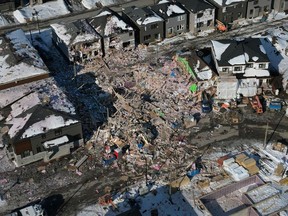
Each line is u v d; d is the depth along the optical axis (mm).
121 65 76188
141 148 58219
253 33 84625
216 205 51750
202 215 50156
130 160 57000
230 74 67375
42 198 52375
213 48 70625
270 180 54250
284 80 69500
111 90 69000
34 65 67125
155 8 84375
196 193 52719
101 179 54750
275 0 91750
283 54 76062
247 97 67000
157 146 58875
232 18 88250
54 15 93750
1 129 58969
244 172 54188
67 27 79312
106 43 78062
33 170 56062
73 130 57406
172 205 51344
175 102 66375
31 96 61312
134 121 61906
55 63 77875
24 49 70875
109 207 51125
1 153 58688
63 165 56688
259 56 67938
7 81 64125
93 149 58719
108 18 80812
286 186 53500
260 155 57781
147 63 75938
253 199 51969
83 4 98250
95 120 63344
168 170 55688
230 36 84062
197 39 83500
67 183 54281
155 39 83062
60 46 79375
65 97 61469
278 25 87375
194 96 66938
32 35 86312
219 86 65438
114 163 56688
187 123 62125
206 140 60156
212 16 85188
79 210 50938
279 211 50094
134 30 79438
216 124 62781
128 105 65062
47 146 55750
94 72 74500
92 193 53000
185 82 69188
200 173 55188
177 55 74375
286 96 67500
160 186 53625
